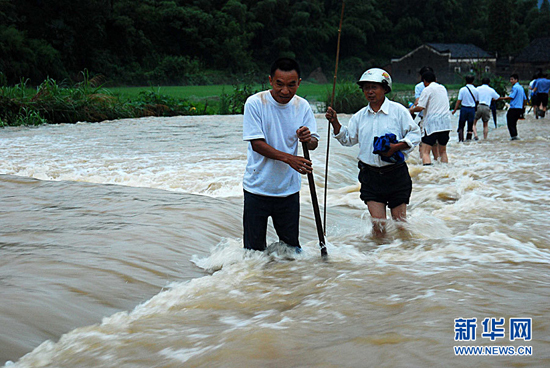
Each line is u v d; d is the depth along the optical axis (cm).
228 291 367
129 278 388
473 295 312
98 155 1051
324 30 9238
